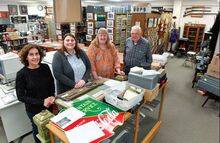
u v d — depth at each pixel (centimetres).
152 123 256
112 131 119
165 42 730
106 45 234
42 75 183
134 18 437
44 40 632
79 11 213
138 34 258
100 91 174
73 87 185
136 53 267
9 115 216
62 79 189
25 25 826
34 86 178
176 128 245
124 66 285
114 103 145
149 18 438
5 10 1181
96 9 570
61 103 153
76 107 144
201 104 309
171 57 759
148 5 431
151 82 166
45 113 152
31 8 1325
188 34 783
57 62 189
